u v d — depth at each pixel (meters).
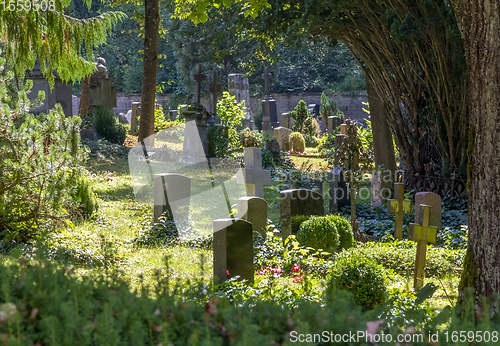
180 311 2.12
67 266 2.76
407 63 11.88
